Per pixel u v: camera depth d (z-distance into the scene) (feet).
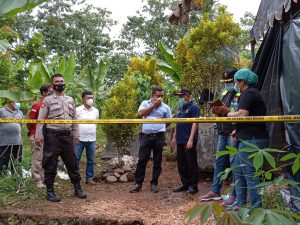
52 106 18.16
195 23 43.96
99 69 43.73
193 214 4.96
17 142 22.11
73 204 18.03
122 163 24.64
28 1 4.87
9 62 31.89
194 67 25.53
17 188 19.62
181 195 19.40
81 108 22.97
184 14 22.89
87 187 21.98
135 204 18.13
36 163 20.43
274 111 15.79
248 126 13.34
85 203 18.25
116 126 24.48
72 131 19.04
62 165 24.94
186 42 27.84
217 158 17.26
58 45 96.43
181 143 19.90
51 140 18.19
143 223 15.40
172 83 39.88
